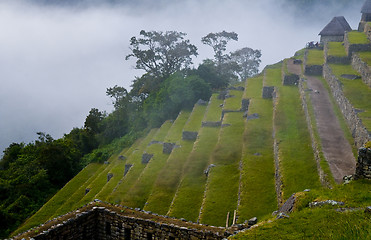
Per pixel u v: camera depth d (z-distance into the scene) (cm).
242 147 3219
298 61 5084
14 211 3891
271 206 2308
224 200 2558
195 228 1881
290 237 1407
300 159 2595
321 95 3569
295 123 3216
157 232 1944
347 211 1547
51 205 3991
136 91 6912
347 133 2786
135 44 6844
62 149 5194
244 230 1588
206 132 3928
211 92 5625
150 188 3256
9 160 5512
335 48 4612
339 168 2242
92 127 6700
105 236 2105
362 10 5466
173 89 5450
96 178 4397
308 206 1716
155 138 4534
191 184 2992
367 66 3431
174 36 6731
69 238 1978
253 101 4125
